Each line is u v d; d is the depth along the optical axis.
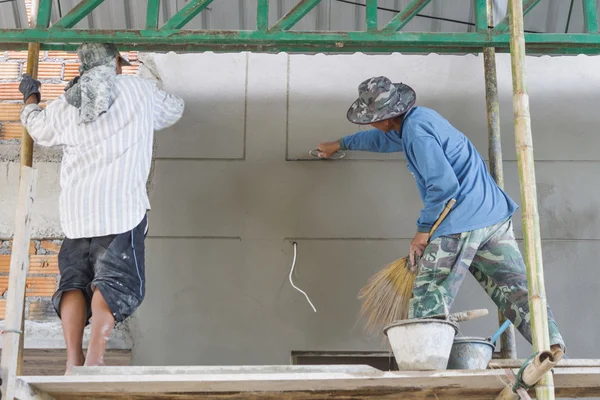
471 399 3.97
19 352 4.52
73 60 5.77
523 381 3.47
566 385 3.91
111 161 4.39
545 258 5.37
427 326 3.79
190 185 5.48
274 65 5.68
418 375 3.54
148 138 4.54
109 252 4.25
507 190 5.51
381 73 5.66
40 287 5.29
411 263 4.46
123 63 4.83
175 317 5.25
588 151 5.55
